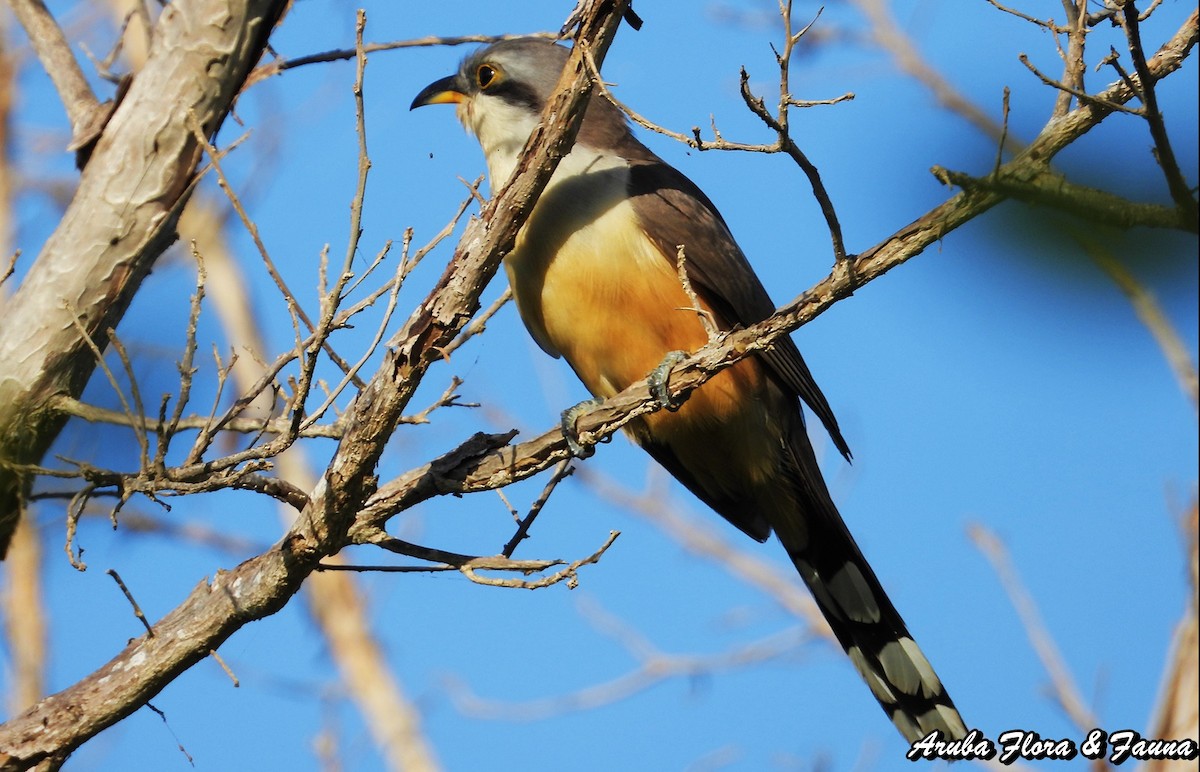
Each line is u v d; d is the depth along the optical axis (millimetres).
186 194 8305
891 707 10320
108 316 8219
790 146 6113
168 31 8281
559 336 9852
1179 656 8602
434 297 6953
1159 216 4719
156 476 6762
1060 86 5969
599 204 9500
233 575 7422
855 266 6543
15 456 7977
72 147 8266
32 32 8672
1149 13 7004
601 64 6938
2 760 7059
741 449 10281
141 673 7266
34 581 12719
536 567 7004
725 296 9789
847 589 10609
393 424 6914
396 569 7250
